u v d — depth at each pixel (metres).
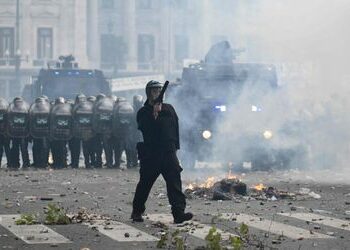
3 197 41.94
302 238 28.50
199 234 29.30
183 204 31.81
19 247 26.56
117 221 32.59
